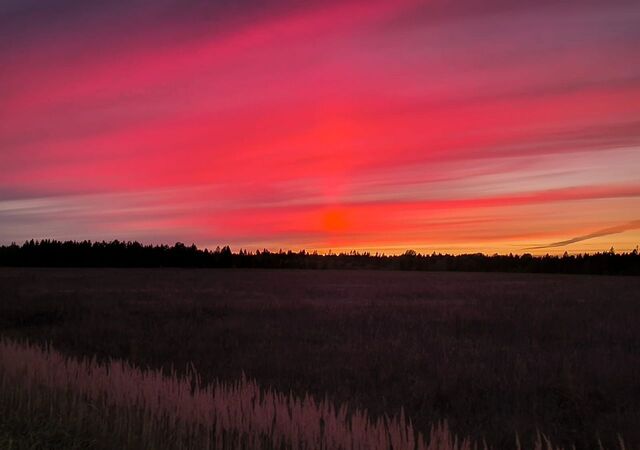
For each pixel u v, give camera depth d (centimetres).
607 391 973
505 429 775
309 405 757
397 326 1858
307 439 659
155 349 1401
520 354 1305
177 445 636
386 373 1115
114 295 3155
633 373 1098
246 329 1778
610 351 1356
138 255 11419
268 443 672
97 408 728
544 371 1112
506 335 1673
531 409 875
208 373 1128
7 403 716
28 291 3400
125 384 838
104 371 932
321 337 1631
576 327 1841
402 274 8194
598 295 3359
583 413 852
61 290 3566
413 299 3072
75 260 11056
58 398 774
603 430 780
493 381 1030
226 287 4144
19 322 2062
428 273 8944
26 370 927
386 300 2973
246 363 1222
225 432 707
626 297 3183
